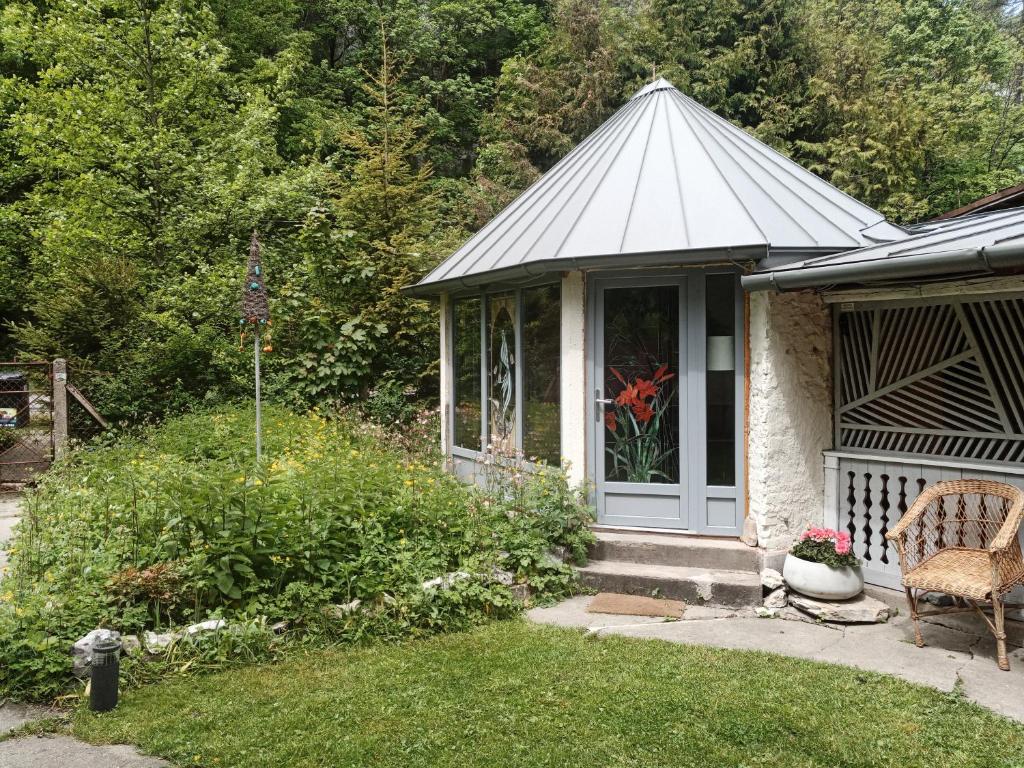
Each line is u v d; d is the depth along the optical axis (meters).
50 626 3.95
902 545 4.50
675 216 5.77
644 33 19.31
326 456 7.17
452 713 3.54
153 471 5.57
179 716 3.52
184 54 12.80
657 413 5.95
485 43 23.36
